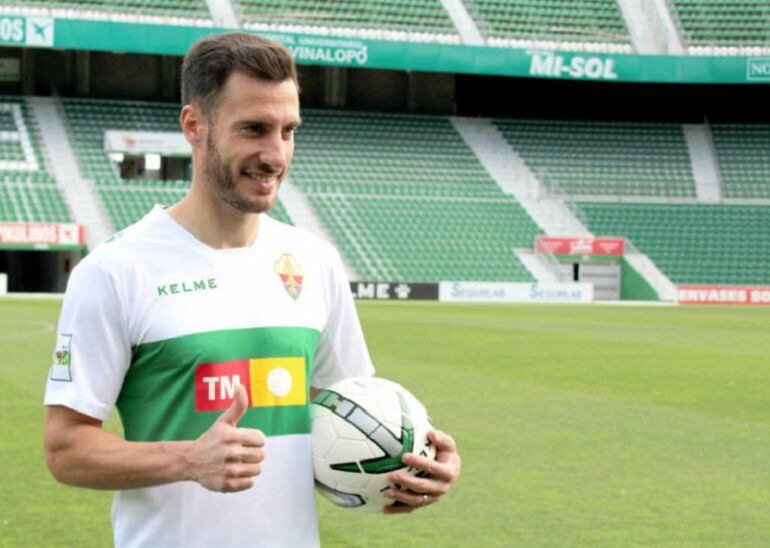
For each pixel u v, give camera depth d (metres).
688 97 43.31
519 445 7.27
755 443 7.45
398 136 39.72
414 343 15.76
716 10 41.25
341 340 2.72
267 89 2.29
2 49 37.62
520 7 40.78
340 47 35.97
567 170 39.47
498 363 12.90
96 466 2.28
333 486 2.47
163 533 2.40
